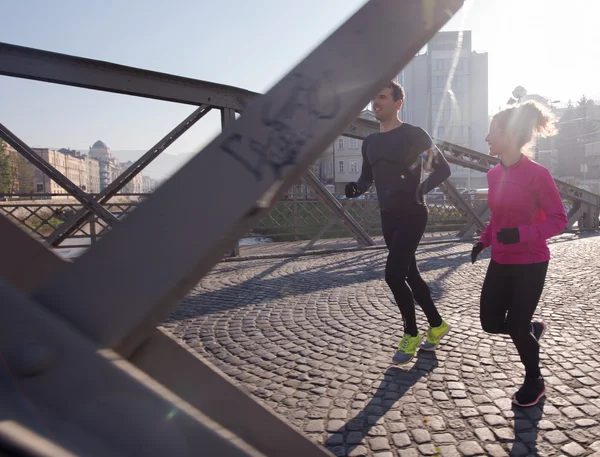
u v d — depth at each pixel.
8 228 0.49
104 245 0.51
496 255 2.37
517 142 2.26
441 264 7.38
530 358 2.36
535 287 2.26
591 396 2.47
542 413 2.29
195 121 7.03
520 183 2.24
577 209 13.61
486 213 11.85
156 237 0.52
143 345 0.58
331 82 0.60
